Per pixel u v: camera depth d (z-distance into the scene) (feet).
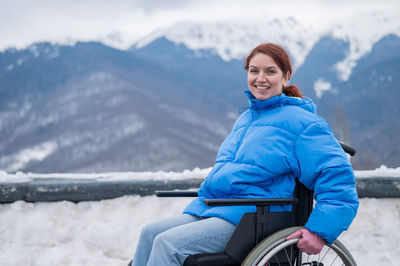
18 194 10.05
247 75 6.27
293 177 5.61
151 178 10.73
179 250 5.15
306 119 5.56
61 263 8.66
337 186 5.13
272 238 5.16
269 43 6.20
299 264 5.39
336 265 8.59
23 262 8.59
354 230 9.79
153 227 5.89
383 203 10.21
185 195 6.27
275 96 5.85
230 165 5.76
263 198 5.24
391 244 9.47
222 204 4.94
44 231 9.68
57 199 10.22
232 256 5.18
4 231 9.59
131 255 9.36
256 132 5.75
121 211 10.27
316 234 5.17
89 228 9.81
